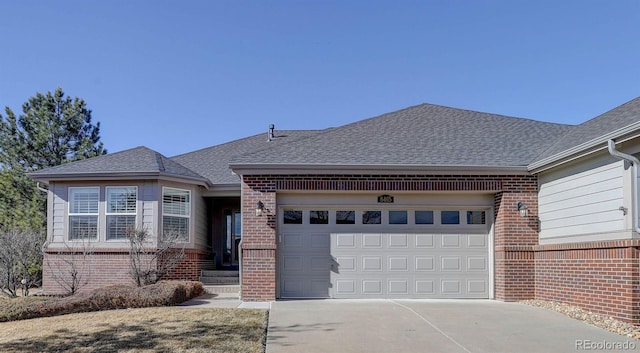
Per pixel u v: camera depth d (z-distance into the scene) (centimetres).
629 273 955
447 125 1594
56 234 1554
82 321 988
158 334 870
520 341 852
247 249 1278
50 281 1525
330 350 786
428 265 1338
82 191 1571
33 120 2608
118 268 1518
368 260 1331
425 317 1045
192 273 1593
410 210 1352
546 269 1247
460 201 1352
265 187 1298
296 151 1382
